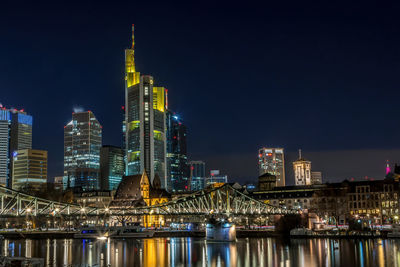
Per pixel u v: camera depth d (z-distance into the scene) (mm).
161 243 186875
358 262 119875
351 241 174125
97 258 135500
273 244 171750
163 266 119875
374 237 186625
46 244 185750
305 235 199375
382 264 116000
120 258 135125
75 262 126562
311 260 125438
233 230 194250
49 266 118562
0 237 93188
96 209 199375
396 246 153125
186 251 152875
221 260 129500
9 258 94688
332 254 136250
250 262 124875
